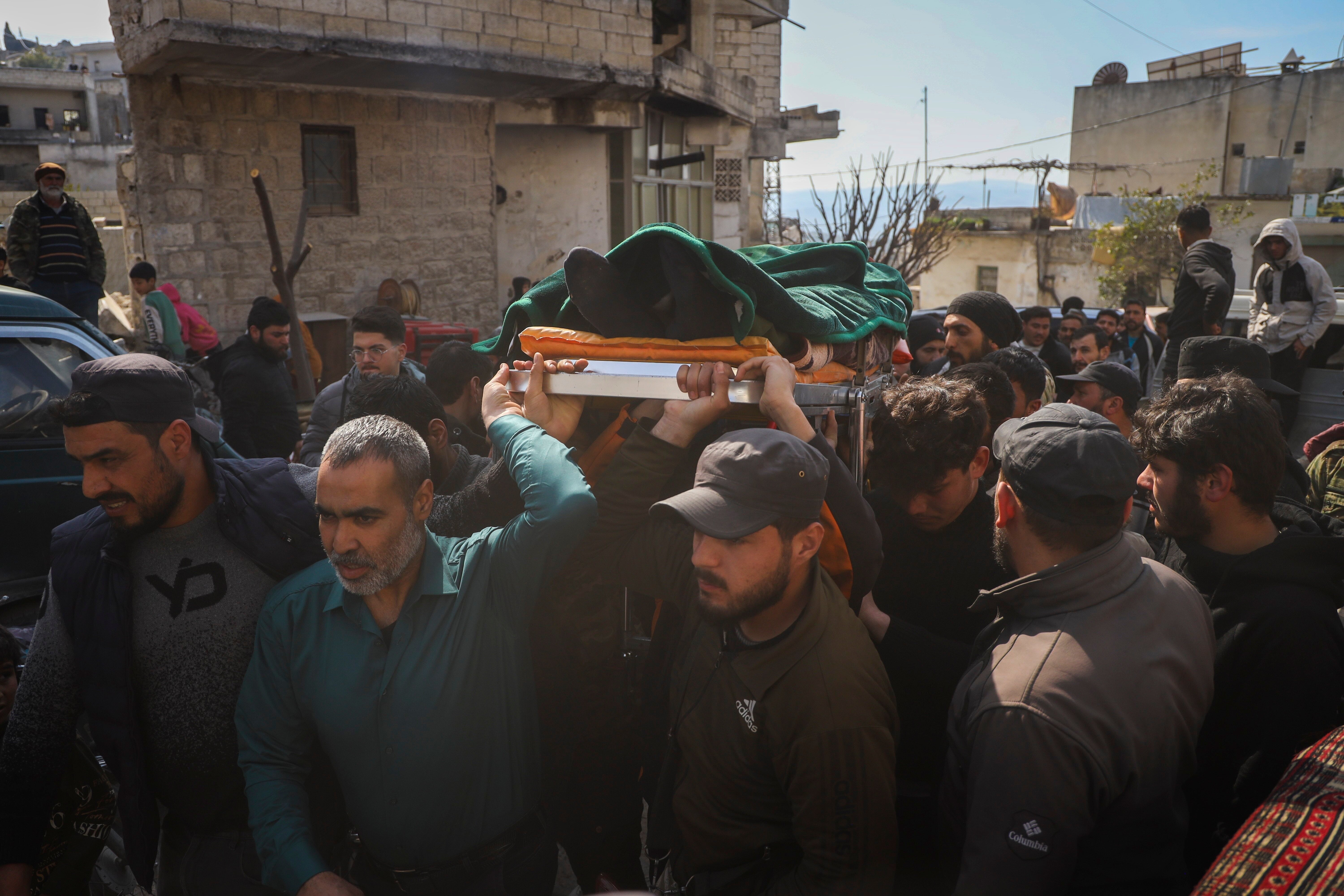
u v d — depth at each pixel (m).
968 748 1.58
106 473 1.82
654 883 2.13
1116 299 24.48
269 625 1.89
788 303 1.98
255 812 1.83
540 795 2.09
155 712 1.96
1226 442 1.91
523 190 12.05
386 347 4.34
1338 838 1.28
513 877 1.99
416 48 8.41
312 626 1.88
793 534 1.65
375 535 1.74
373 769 1.86
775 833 1.80
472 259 10.89
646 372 1.97
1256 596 1.80
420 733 1.84
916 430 2.07
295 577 1.95
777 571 1.65
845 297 2.58
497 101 10.92
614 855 2.43
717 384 1.90
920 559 2.23
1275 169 24.25
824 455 1.84
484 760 1.92
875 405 2.49
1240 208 23.94
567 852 2.44
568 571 2.28
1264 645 1.74
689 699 1.86
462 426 3.49
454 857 1.92
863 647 1.76
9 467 3.70
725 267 1.91
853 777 1.66
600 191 12.45
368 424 1.80
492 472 2.17
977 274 29.62
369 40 8.08
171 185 8.33
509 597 1.92
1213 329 6.07
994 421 2.95
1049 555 1.63
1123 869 1.54
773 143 17.20
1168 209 24.08
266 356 5.32
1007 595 1.64
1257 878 1.25
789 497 1.62
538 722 2.08
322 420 4.41
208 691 1.96
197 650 1.96
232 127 8.66
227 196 8.70
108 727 1.94
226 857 2.05
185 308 8.13
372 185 9.80
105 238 14.01
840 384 2.36
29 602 3.77
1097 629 1.54
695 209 14.98
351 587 1.77
